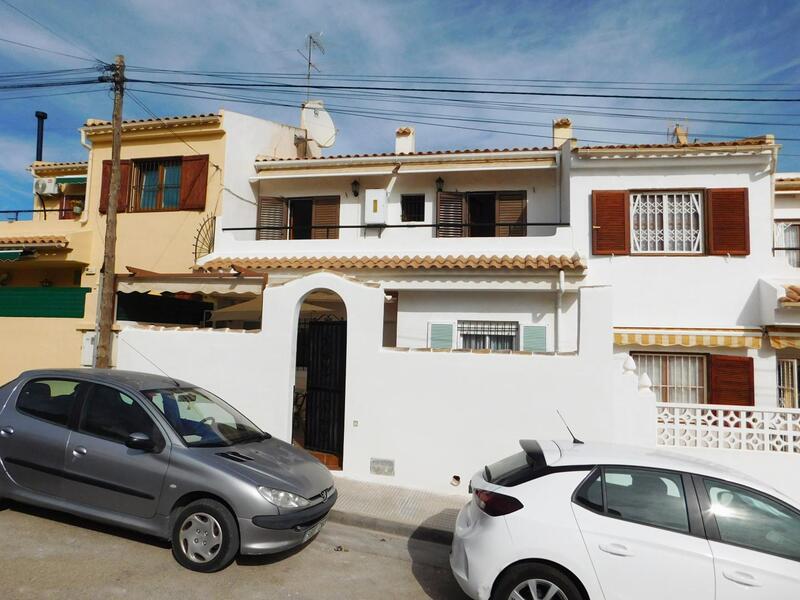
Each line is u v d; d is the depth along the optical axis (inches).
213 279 388.2
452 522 247.0
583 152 433.4
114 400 213.5
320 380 343.9
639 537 151.7
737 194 417.4
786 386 406.6
